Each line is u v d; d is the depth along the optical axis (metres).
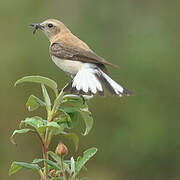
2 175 15.90
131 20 20.33
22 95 17.03
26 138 16.33
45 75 17.50
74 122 5.58
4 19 18.86
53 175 5.46
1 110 16.86
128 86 17.75
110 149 16.95
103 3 20.22
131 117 17.16
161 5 21.08
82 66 7.39
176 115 17.39
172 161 16.77
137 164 16.73
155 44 18.50
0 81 17.23
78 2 20.14
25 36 18.62
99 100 17.39
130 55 18.27
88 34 19.27
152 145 16.66
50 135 5.30
